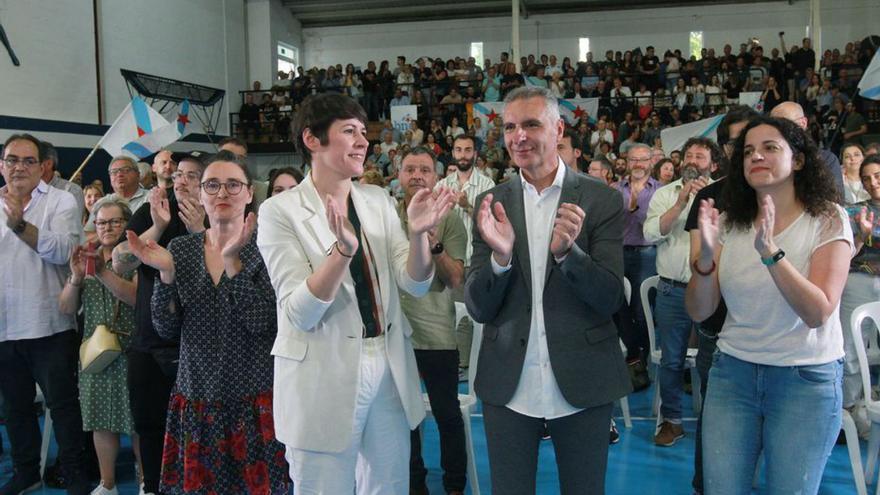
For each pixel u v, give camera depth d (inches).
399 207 116.8
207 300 91.2
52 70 386.9
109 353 117.5
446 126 550.0
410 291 73.2
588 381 73.1
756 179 73.5
